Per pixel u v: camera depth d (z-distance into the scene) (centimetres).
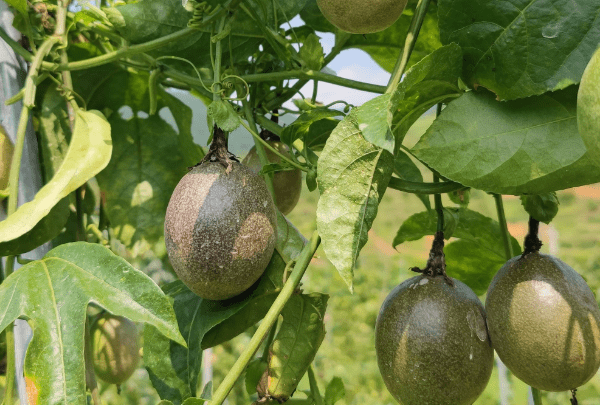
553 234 240
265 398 39
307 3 46
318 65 40
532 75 31
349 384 194
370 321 243
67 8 42
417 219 47
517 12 31
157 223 48
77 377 30
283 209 45
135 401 148
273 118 46
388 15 31
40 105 42
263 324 32
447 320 34
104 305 31
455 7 32
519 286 34
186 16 41
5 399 35
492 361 35
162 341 37
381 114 27
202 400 31
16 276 33
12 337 35
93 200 49
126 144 48
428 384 33
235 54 44
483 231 46
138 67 44
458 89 34
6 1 38
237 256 33
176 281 40
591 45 30
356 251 30
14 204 36
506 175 31
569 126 31
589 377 33
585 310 33
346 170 30
